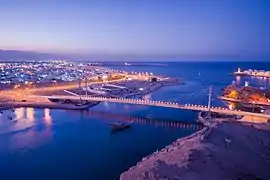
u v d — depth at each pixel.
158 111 151.62
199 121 127.31
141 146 94.44
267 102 168.00
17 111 150.38
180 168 57.19
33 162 80.75
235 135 77.44
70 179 70.19
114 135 107.69
